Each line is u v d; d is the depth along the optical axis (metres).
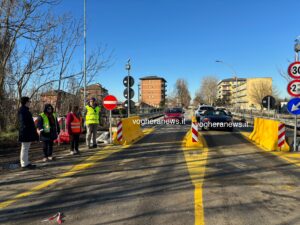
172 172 7.10
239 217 4.35
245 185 6.01
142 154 9.66
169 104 122.88
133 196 5.32
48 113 8.67
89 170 7.38
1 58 11.73
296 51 12.58
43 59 13.01
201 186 5.93
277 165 7.93
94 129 11.17
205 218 4.30
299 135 16.31
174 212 4.55
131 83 15.22
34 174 7.02
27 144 7.63
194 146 11.22
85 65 16.28
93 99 11.09
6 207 4.84
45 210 4.68
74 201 5.09
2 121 13.64
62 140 12.23
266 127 11.81
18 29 10.84
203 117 18.80
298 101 10.28
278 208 4.72
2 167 7.78
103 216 4.41
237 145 11.74
